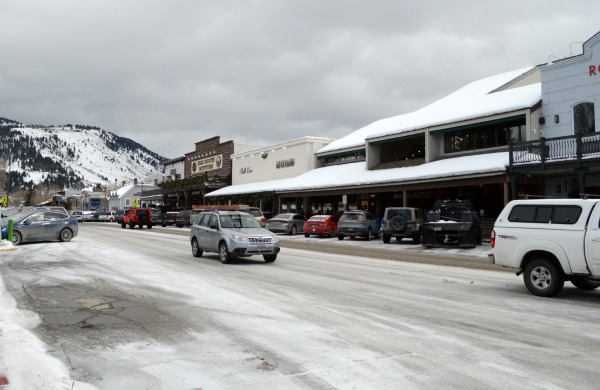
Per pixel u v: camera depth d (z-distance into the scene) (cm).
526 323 719
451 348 579
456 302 884
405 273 1305
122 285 1005
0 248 1739
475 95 3431
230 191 4797
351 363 518
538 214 989
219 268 1339
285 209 4347
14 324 642
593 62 2278
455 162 2669
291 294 933
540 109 2478
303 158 4231
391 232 2377
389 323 705
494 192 2711
